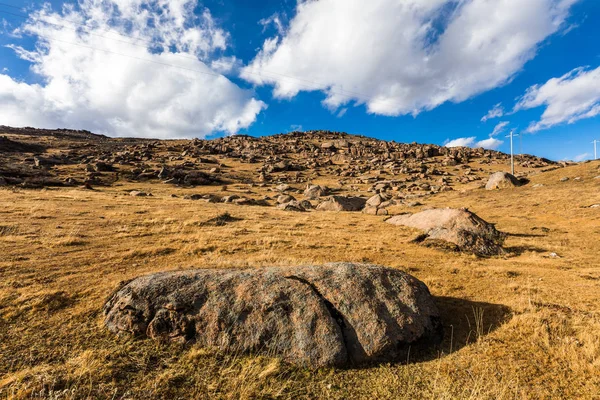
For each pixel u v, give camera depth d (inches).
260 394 187.3
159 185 2581.2
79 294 326.6
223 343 228.4
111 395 177.0
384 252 623.5
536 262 588.1
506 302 333.7
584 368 205.2
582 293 368.5
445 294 374.0
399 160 4542.3
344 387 199.2
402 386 199.6
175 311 244.5
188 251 565.3
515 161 4461.1
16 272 399.5
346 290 259.3
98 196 1456.7
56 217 827.4
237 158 4726.9
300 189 2910.9
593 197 1384.1
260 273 278.8
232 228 832.3
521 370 210.2
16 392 172.2
